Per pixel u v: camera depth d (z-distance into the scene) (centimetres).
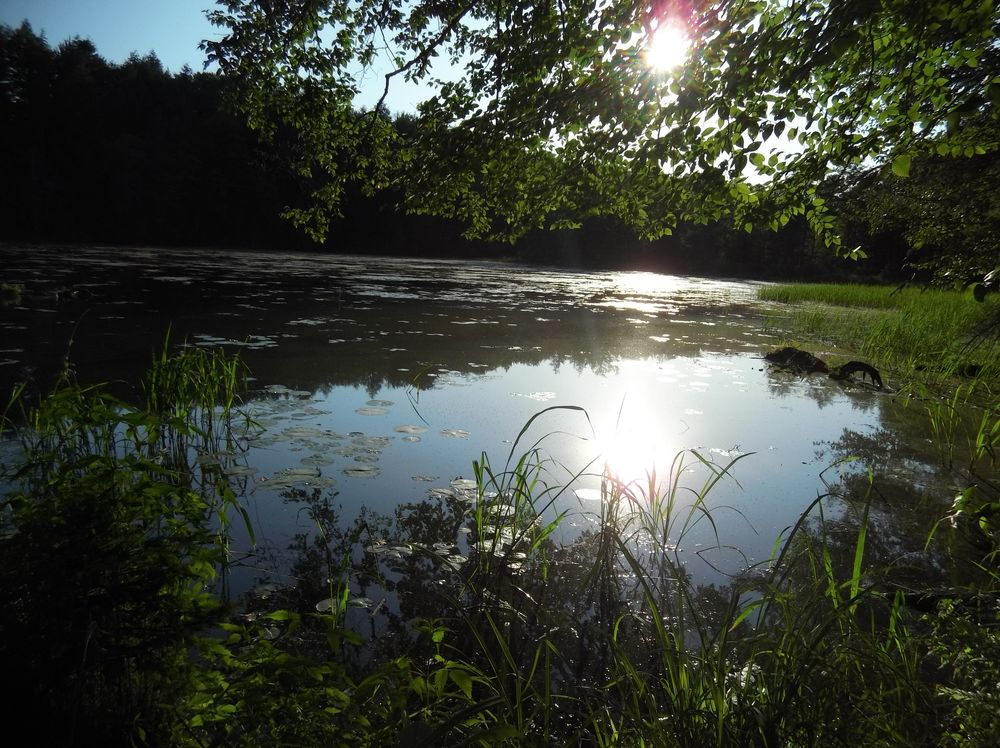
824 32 312
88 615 169
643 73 400
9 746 163
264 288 1661
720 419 624
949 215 827
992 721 174
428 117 524
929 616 229
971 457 532
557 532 379
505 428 563
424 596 305
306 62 606
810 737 176
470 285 2116
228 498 296
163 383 517
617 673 221
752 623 288
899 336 1091
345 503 400
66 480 204
